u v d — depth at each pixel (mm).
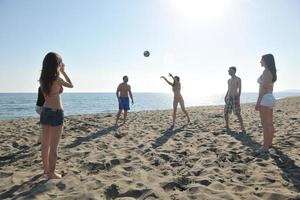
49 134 4348
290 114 13297
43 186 3887
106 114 16734
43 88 4078
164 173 4625
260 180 4129
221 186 3881
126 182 4078
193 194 3590
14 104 58219
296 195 3404
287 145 6227
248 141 7082
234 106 8742
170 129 9594
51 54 4105
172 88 10664
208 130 9047
